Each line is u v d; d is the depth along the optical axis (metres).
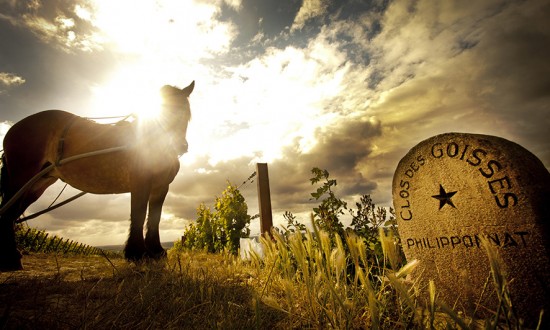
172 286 2.15
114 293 2.05
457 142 2.15
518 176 1.85
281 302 1.94
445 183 2.20
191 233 11.28
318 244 1.55
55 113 4.59
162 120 4.38
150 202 4.74
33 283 2.42
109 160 4.21
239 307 1.78
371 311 1.18
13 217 3.86
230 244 8.16
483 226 1.97
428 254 2.27
